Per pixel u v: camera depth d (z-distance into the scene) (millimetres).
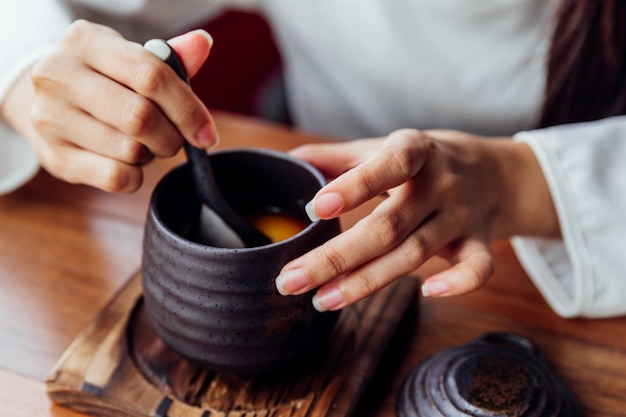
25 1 575
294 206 448
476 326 466
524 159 491
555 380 417
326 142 611
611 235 477
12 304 480
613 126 517
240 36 969
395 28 697
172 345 413
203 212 416
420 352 453
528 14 659
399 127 767
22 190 568
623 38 536
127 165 438
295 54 792
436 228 415
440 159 431
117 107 410
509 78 688
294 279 381
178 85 401
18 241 524
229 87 978
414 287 474
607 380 433
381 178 390
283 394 420
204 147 408
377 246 393
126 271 502
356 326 456
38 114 441
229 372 410
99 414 421
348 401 413
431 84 715
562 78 563
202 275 385
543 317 471
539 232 490
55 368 427
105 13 740
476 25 672
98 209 552
